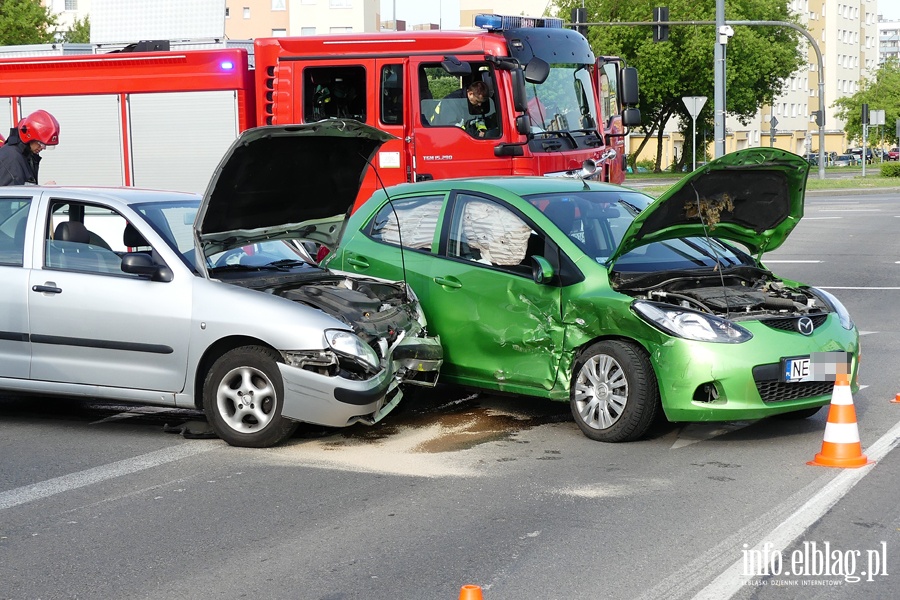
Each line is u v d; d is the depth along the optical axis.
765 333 8.16
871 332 13.67
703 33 68.56
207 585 5.53
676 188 8.24
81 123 17.31
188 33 17.86
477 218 9.48
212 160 16.75
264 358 8.31
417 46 15.38
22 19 49.44
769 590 5.35
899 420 9.06
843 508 6.66
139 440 8.77
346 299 8.76
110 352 8.72
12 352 9.02
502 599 5.27
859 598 5.23
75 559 5.95
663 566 5.70
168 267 8.67
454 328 9.32
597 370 8.55
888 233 26.98
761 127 117.19
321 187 9.35
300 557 5.93
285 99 15.91
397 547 6.07
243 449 8.42
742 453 8.10
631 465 7.79
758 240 9.55
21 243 9.12
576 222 9.19
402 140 15.48
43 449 8.48
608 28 69.62
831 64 134.88
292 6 78.25
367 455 8.20
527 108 15.30
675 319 8.12
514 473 7.62
